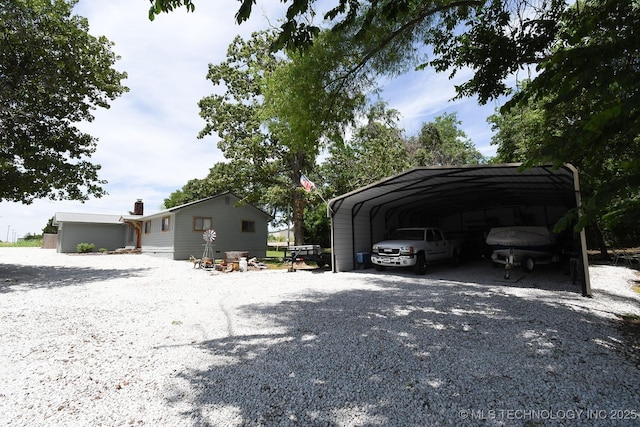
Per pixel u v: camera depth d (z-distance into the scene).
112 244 30.28
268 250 36.75
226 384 3.53
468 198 15.73
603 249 17.19
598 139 1.99
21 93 12.84
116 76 15.18
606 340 4.81
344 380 3.61
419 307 7.00
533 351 4.39
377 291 9.01
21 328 5.60
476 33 6.27
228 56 20.86
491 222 20.08
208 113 21.02
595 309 6.68
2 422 2.81
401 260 12.62
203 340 4.98
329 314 6.49
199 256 21.41
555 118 7.64
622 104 1.72
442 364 4.02
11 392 3.35
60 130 14.77
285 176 23.47
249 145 19.47
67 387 3.46
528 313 6.36
